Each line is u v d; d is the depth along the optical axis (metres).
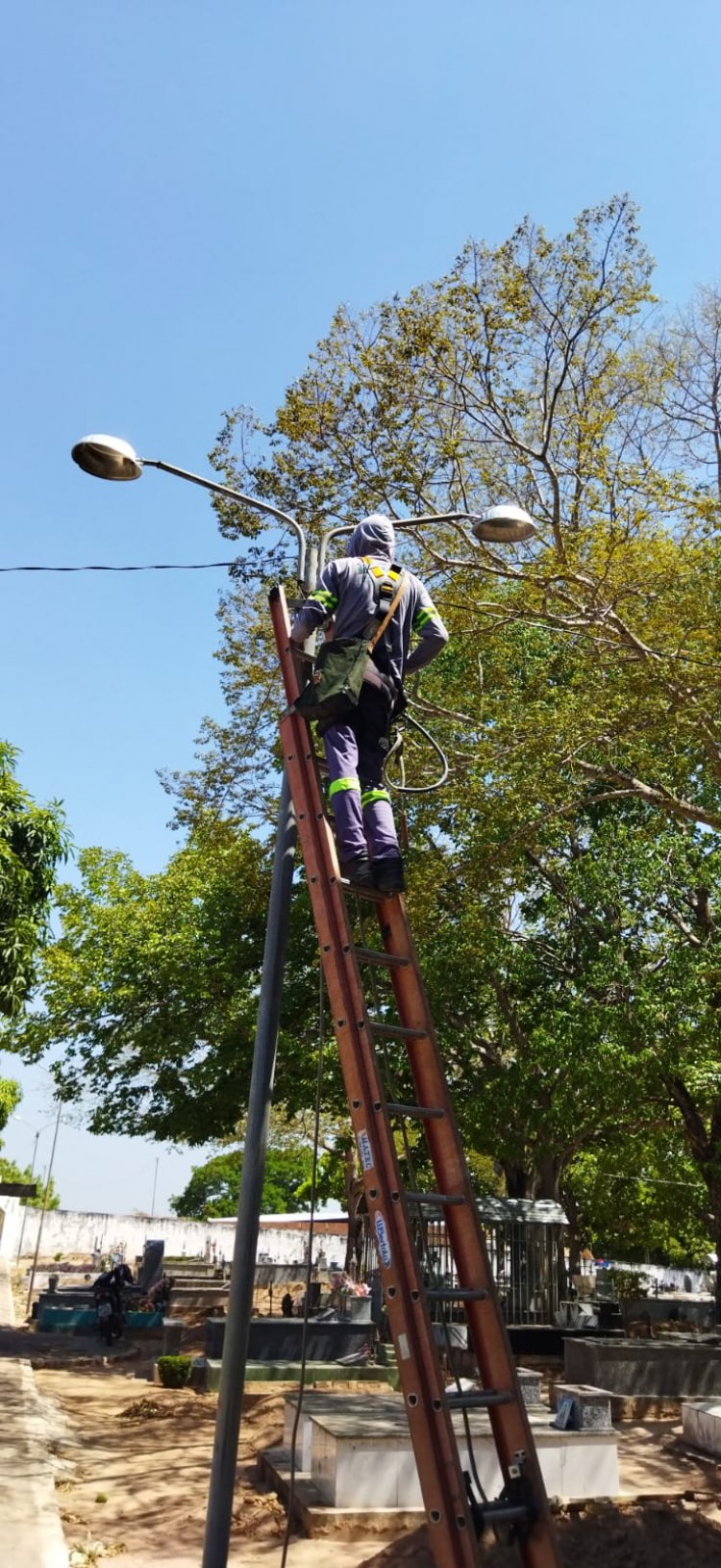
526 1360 18.84
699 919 20.06
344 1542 8.07
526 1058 20.78
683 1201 25.91
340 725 5.31
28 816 15.77
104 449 7.60
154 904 23.75
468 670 16.81
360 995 4.52
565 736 14.10
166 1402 14.07
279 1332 16.70
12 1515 7.89
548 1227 20.72
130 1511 8.78
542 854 19.78
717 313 17.50
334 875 4.85
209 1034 22.67
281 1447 10.54
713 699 14.02
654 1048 17.47
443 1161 4.48
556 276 14.90
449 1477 3.61
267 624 18.03
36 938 15.25
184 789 20.56
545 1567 3.76
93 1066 23.59
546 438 14.83
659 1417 14.66
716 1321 21.16
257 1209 5.83
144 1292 30.23
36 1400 13.72
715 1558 6.57
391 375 14.77
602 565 14.23
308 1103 22.62
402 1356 3.86
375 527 5.89
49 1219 53.25
